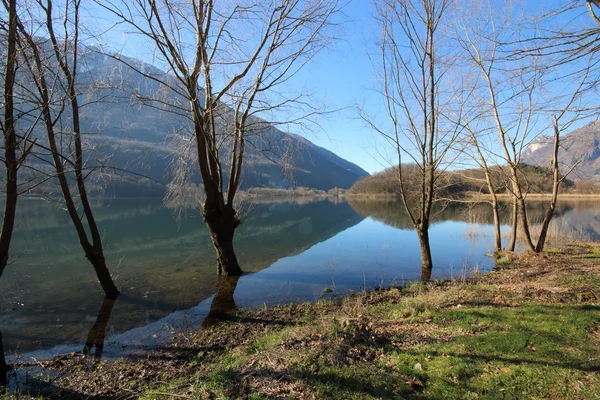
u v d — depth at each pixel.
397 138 11.82
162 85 8.98
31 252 15.25
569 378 3.76
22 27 6.21
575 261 11.07
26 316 7.87
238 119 10.41
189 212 28.06
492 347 4.58
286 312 7.78
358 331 5.21
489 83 12.07
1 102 5.24
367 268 12.25
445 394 3.62
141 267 12.54
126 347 6.27
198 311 8.12
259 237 20.08
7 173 5.40
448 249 15.80
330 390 3.75
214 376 4.32
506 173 13.68
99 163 8.05
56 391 4.80
